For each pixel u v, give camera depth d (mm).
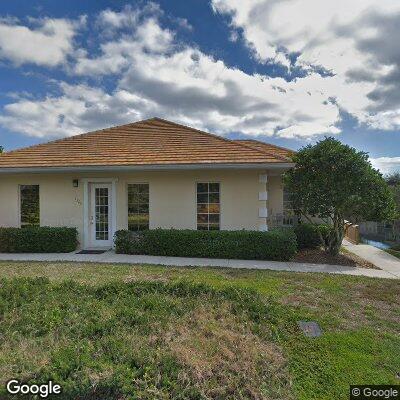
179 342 3887
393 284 7113
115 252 10891
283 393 3182
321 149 9844
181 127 14094
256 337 4211
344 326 4688
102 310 4805
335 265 9367
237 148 11594
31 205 12242
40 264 8953
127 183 11805
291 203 10664
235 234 10055
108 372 3107
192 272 7910
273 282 7027
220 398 3021
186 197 11477
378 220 10078
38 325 4277
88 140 13320
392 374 3521
